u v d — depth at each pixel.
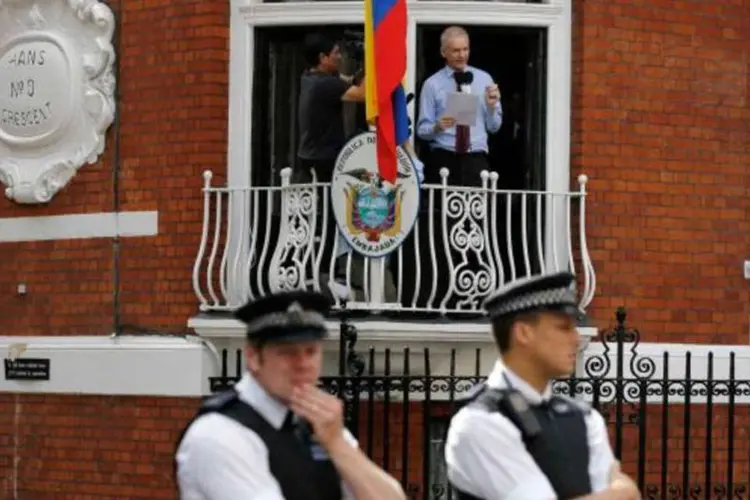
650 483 39.56
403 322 37.38
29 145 42.31
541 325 22.44
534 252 39.34
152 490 40.22
